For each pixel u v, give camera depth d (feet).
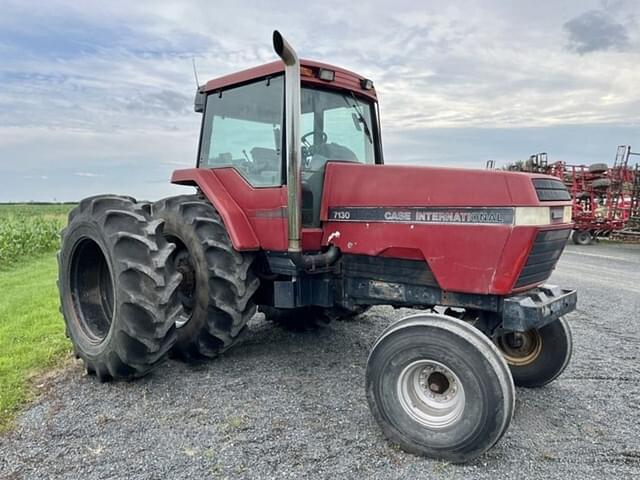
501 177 8.98
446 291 9.87
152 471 7.92
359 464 8.21
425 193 9.78
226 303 11.96
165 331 10.87
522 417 10.13
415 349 8.52
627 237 49.34
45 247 45.68
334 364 12.99
